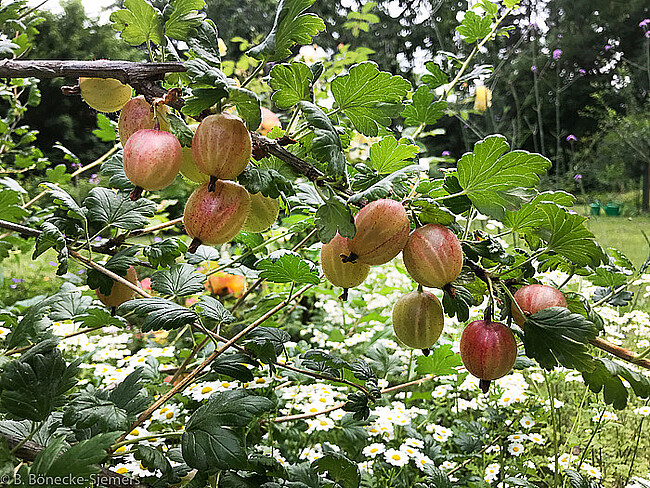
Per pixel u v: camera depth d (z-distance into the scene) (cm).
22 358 89
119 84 96
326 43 851
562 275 211
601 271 145
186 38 100
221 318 117
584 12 1633
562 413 226
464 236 96
